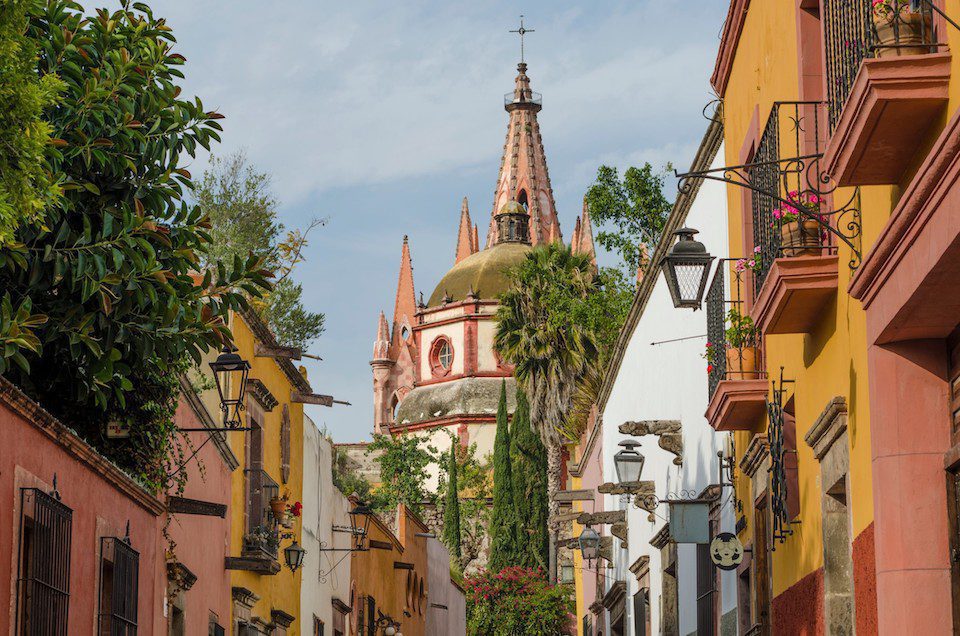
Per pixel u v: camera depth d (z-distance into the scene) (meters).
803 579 11.70
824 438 10.58
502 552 67.38
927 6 7.81
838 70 8.98
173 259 12.46
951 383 8.76
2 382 9.20
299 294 34.06
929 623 8.57
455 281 86.75
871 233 9.16
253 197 33.31
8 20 9.07
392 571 34.72
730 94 14.73
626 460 19.94
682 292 11.78
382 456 64.25
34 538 10.07
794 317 10.90
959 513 8.52
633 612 25.80
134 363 13.01
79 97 11.63
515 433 68.75
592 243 86.12
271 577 21.33
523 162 93.12
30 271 11.62
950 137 6.88
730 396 13.02
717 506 16.23
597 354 48.38
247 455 19.98
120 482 12.70
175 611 15.71
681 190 9.62
